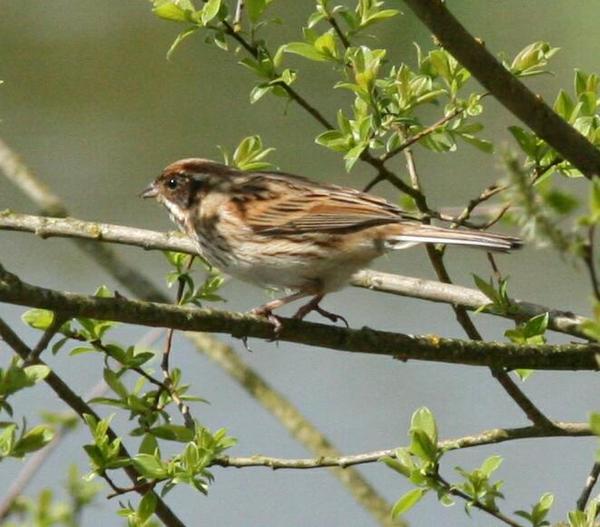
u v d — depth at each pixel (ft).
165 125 60.18
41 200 46.96
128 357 34.86
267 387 45.32
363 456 34.65
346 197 38.32
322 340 33.60
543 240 24.26
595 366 34.65
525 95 33.55
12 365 29.45
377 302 56.39
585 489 35.14
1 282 30.66
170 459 33.91
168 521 35.09
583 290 53.57
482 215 38.42
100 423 33.37
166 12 35.40
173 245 39.55
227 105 59.67
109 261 46.57
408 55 53.36
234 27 35.88
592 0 54.90
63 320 31.48
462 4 56.90
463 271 55.93
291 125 58.80
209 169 40.32
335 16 37.70
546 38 55.72
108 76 60.13
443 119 36.60
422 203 37.50
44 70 61.36
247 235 38.63
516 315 35.53
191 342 46.50
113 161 59.57
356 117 36.55
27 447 29.40
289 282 38.81
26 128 60.29
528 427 35.60
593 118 36.04
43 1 62.59
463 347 34.32
